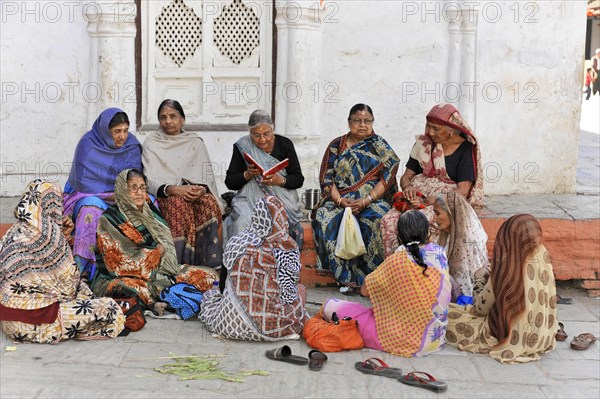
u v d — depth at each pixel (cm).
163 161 614
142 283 540
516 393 430
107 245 539
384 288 477
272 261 493
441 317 476
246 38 696
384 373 445
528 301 466
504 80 707
